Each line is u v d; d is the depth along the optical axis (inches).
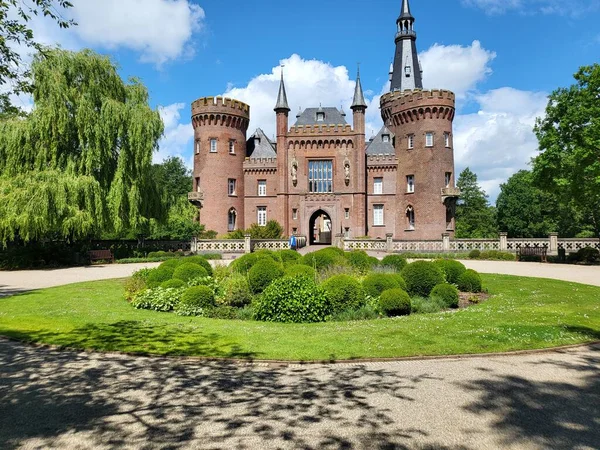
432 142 1814.7
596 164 981.2
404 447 191.9
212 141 1900.8
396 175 1914.4
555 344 354.3
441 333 388.5
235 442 196.2
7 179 1064.8
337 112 2003.0
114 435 203.0
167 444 194.7
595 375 285.0
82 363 313.3
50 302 554.9
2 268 1033.5
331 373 291.3
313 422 216.4
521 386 265.1
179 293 530.0
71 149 1185.4
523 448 191.3
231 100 1905.8
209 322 449.1
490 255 1275.8
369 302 511.2
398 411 229.1
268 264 580.1
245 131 1984.5
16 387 265.6
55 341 366.0
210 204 1878.7
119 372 293.7
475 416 223.1
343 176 1893.5
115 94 1285.7
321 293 483.5
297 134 1908.2
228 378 281.7
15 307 520.1
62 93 1117.1
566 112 1090.7
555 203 2458.2
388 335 383.9
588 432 205.6
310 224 2111.2
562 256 1149.7
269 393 255.0
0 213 993.5
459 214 2999.5
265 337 381.4
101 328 413.1
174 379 279.7
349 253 787.4
